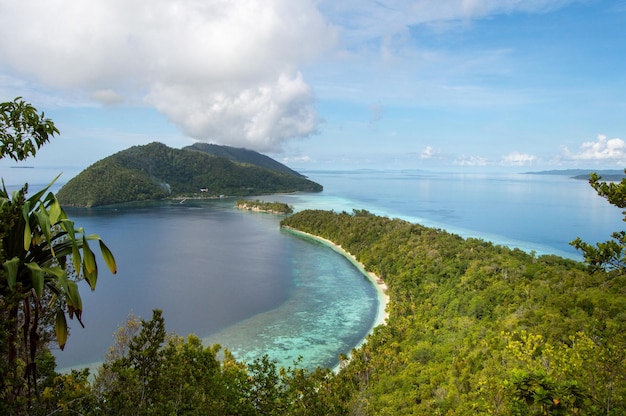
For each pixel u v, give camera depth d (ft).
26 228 30.30
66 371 201.87
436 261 323.57
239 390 82.53
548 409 41.27
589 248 41.27
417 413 129.70
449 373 157.58
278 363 208.23
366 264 393.29
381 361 185.57
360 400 132.05
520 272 263.08
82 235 34.65
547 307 183.62
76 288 32.71
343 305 295.07
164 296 315.58
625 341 54.85
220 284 346.33
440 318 233.55
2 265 29.55
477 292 246.68
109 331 250.37
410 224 470.80
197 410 59.31
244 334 244.63
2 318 30.83
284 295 317.83
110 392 47.60
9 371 32.89
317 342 233.76
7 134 36.58
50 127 38.24
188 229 625.00
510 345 113.19
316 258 444.55
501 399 72.28
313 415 76.64
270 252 474.08
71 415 43.32
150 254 457.68
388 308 279.69
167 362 56.75
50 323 50.31
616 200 39.55
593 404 48.83
